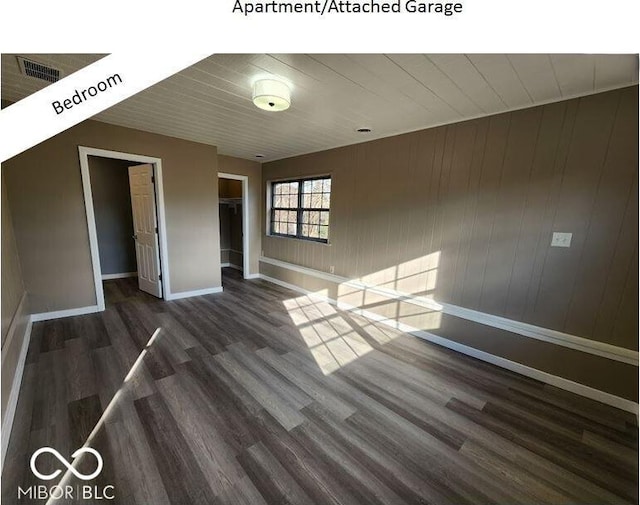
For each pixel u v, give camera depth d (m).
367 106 2.45
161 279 4.13
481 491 1.43
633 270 1.98
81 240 3.32
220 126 3.22
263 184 5.43
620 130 1.96
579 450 1.70
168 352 2.66
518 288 2.48
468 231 2.74
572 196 2.17
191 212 4.19
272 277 5.39
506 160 2.46
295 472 1.48
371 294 3.65
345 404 2.03
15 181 2.88
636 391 2.01
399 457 1.60
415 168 3.10
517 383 2.36
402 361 2.65
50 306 3.22
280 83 2.01
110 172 5.20
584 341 2.18
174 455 1.55
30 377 2.21
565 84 1.95
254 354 2.69
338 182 3.98
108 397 2.01
